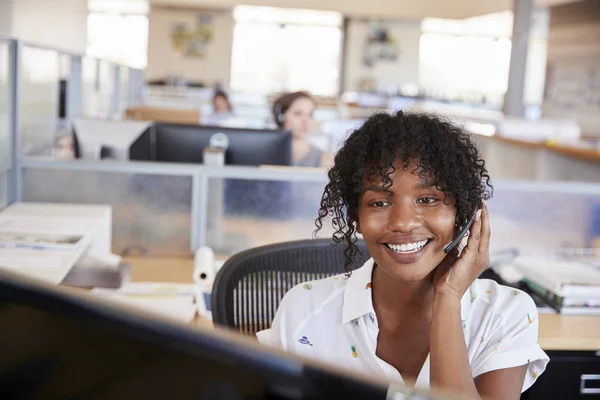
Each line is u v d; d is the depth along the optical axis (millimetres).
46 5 3221
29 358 322
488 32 15883
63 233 2184
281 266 1618
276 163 3125
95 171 2666
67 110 4738
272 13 15219
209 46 15773
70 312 324
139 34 15844
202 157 3107
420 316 1213
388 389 307
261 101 11781
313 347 1255
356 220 1218
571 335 1926
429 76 16109
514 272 2342
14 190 2662
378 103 13930
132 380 317
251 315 1556
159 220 2693
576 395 1948
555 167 6461
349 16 15445
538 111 15547
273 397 309
